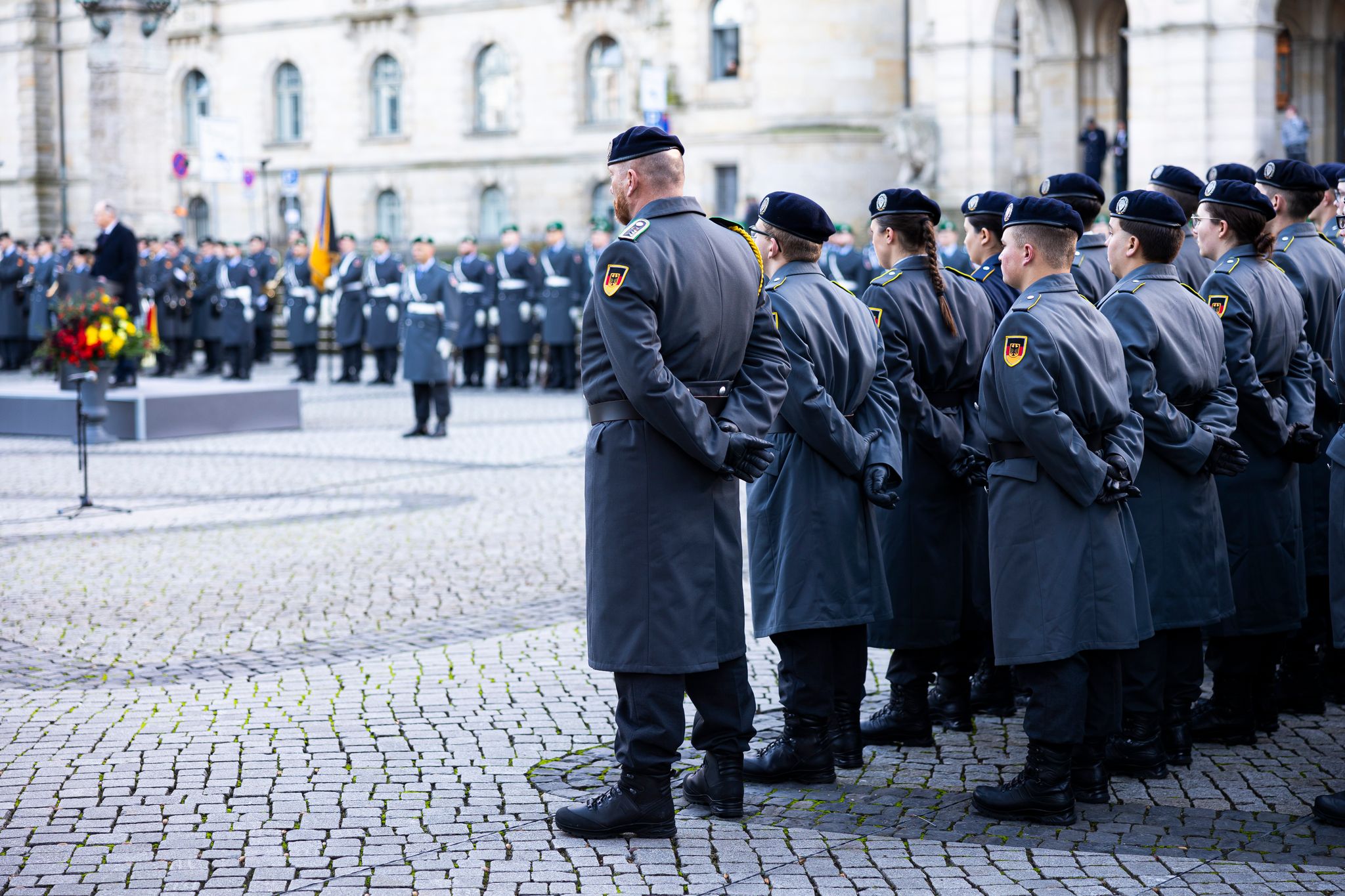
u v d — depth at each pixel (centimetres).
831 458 730
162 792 723
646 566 652
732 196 4478
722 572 670
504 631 1054
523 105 5597
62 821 685
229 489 1731
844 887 607
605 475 656
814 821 690
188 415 2266
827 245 2973
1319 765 777
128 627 1076
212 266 3597
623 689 663
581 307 3094
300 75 6062
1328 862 635
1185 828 679
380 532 1440
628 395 634
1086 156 3619
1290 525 817
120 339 1838
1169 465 759
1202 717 824
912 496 805
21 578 1248
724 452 643
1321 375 898
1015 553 690
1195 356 762
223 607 1134
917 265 819
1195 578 758
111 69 3350
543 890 605
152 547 1379
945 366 816
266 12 6081
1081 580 685
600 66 5472
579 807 671
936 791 735
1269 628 805
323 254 3319
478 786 734
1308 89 3900
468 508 1577
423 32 5775
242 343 3397
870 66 4128
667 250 643
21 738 812
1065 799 684
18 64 6569
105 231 2381
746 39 4444
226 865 632
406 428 2362
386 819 688
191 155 6266
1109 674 703
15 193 6638
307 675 942
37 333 3581
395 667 959
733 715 689
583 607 1124
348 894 602
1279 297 830
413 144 5831
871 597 746
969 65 3662
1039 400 675
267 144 6128
